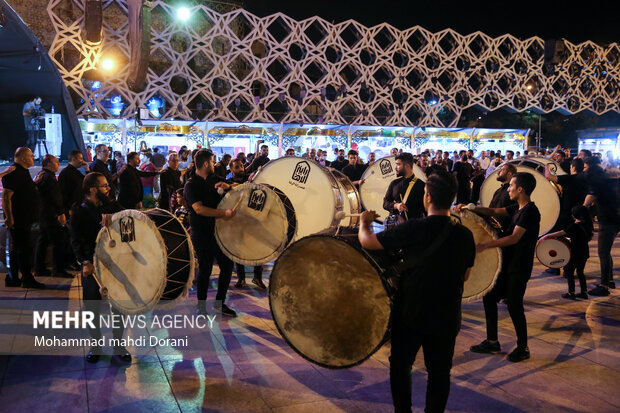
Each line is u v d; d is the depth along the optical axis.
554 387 3.89
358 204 8.38
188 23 31.03
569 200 7.78
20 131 11.95
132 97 29.53
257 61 33.12
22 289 6.55
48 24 29.75
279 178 7.11
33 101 11.83
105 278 4.30
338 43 35.31
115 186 8.81
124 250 4.26
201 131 27.64
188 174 8.68
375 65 36.59
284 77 34.12
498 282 4.51
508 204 5.35
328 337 2.97
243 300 6.24
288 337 3.07
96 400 3.58
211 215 5.07
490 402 3.63
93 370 4.11
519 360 4.40
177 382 3.90
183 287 4.43
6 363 4.20
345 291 2.89
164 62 33.50
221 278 5.56
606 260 6.74
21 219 6.45
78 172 7.66
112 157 17.50
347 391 3.78
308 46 34.50
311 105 37.12
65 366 4.18
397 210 5.70
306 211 7.02
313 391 3.77
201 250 5.31
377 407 3.53
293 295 3.03
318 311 2.98
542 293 6.82
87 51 28.05
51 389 3.75
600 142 31.42
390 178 9.51
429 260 2.81
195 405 3.53
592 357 4.51
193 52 31.27
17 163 6.46
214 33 31.72
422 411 3.46
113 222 4.29
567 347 4.75
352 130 31.83
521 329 4.41
